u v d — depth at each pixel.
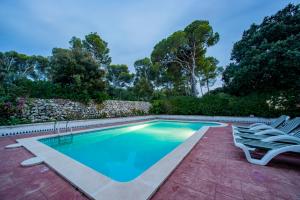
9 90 7.23
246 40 13.50
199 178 2.54
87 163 4.36
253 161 3.23
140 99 19.66
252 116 10.84
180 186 2.28
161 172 2.62
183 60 19.42
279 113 9.86
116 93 18.14
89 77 10.88
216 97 13.20
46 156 3.57
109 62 20.83
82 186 2.19
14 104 7.01
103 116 11.61
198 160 3.40
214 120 12.57
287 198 1.98
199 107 13.69
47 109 8.38
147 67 25.67
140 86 21.34
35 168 3.00
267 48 10.50
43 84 8.73
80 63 10.61
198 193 2.09
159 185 2.22
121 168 4.02
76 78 9.56
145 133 8.90
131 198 1.88
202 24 16.08
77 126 8.64
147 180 2.33
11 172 2.82
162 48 17.72
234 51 14.23
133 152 5.48
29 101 7.65
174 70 20.53
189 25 17.12
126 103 14.33
